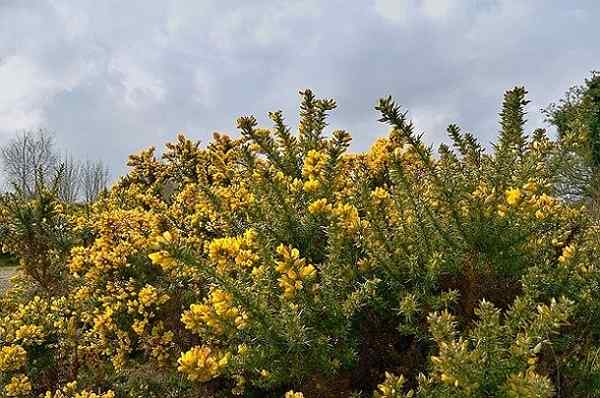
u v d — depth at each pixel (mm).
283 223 3471
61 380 4406
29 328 4527
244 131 3855
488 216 3031
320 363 2762
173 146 8727
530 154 3346
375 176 4867
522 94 3139
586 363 2674
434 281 2994
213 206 4301
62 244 5914
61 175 6152
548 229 3256
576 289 3014
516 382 2031
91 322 4953
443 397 2244
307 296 2789
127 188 9000
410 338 3172
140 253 5414
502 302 3037
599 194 8750
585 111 3537
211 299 2936
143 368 4645
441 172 3205
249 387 3533
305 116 4523
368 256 3398
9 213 5754
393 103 3027
